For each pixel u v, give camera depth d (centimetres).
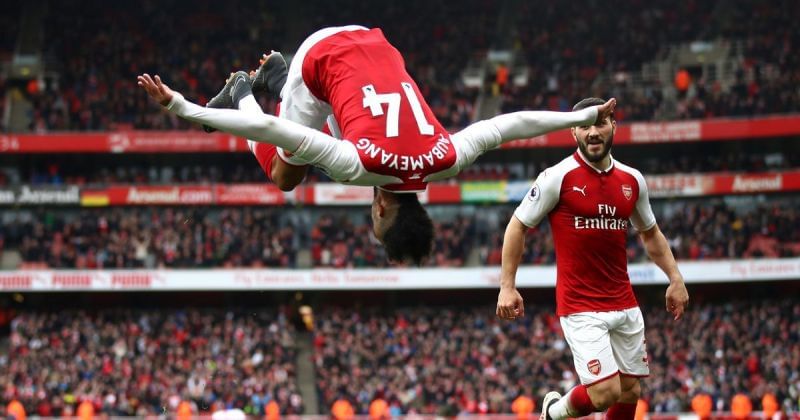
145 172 4191
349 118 575
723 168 4031
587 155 711
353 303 3994
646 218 756
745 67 4197
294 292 3981
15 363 3281
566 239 732
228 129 545
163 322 3612
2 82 4294
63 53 4431
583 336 727
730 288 3856
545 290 3919
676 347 3278
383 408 2438
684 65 4331
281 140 548
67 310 3812
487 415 2661
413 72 4422
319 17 4716
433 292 3978
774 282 3819
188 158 4212
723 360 3178
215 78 4394
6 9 4669
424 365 3291
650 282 3622
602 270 730
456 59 4484
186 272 3706
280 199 3956
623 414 762
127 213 4025
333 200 3950
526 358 3281
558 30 4581
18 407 2130
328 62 605
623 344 745
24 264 3747
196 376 3186
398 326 3591
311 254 4006
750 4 4506
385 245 577
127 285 3691
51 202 3925
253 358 3325
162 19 4609
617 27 4525
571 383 3016
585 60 4403
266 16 4694
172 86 4331
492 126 587
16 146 3934
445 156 565
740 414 2328
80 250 3800
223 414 1662
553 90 4262
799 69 4094
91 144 3962
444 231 3922
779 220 3781
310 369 3597
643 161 4216
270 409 2450
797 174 3806
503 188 3947
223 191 3966
